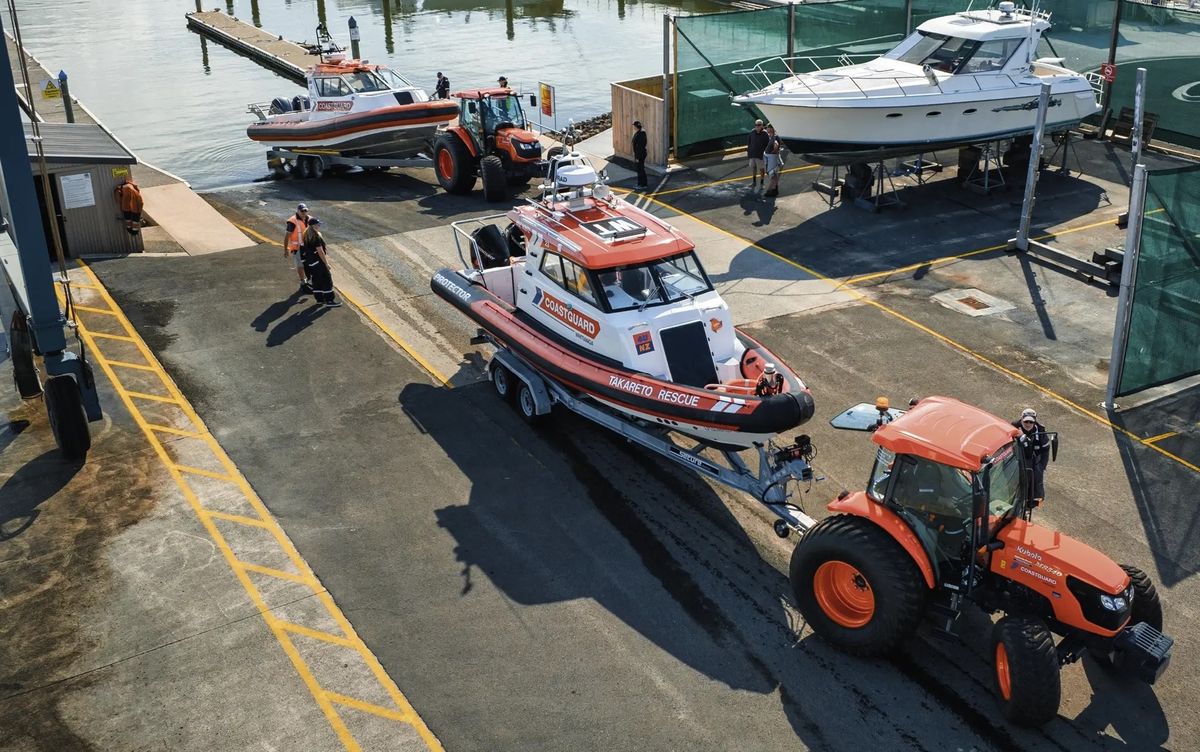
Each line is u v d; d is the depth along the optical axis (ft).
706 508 34.42
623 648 27.73
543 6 165.27
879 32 79.92
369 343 46.37
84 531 32.65
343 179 76.18
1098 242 57.52
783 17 75.36
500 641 27.96
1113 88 76.48
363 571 30.94
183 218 64.34
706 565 31.37
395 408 40.78
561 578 30.66
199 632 28.22
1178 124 73.51
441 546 32.17
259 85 116.16
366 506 34.27
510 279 44.47
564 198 41.14
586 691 26.16
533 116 97.76
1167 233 38.99
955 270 54.29
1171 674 26.68
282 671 26.81
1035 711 23.97
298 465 36.68
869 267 55.06
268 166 82.84
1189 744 24.39
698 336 35.94
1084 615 24.53
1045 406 40.63
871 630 26.30
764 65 76.23
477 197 69.36
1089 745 24.39
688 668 26.99
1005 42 64.75
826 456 37.06
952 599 26.14
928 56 66.03
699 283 37.63
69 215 55.26
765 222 62.54
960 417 27.12
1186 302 40.73
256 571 30.83
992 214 62.69
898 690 26.18
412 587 30.22
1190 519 33.40
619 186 70.03
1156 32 72.54
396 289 52.42
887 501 26.45
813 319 48.55
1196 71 71.15
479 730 24.89
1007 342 46.09
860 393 41.42
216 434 38.65
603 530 33.09
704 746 24.40
